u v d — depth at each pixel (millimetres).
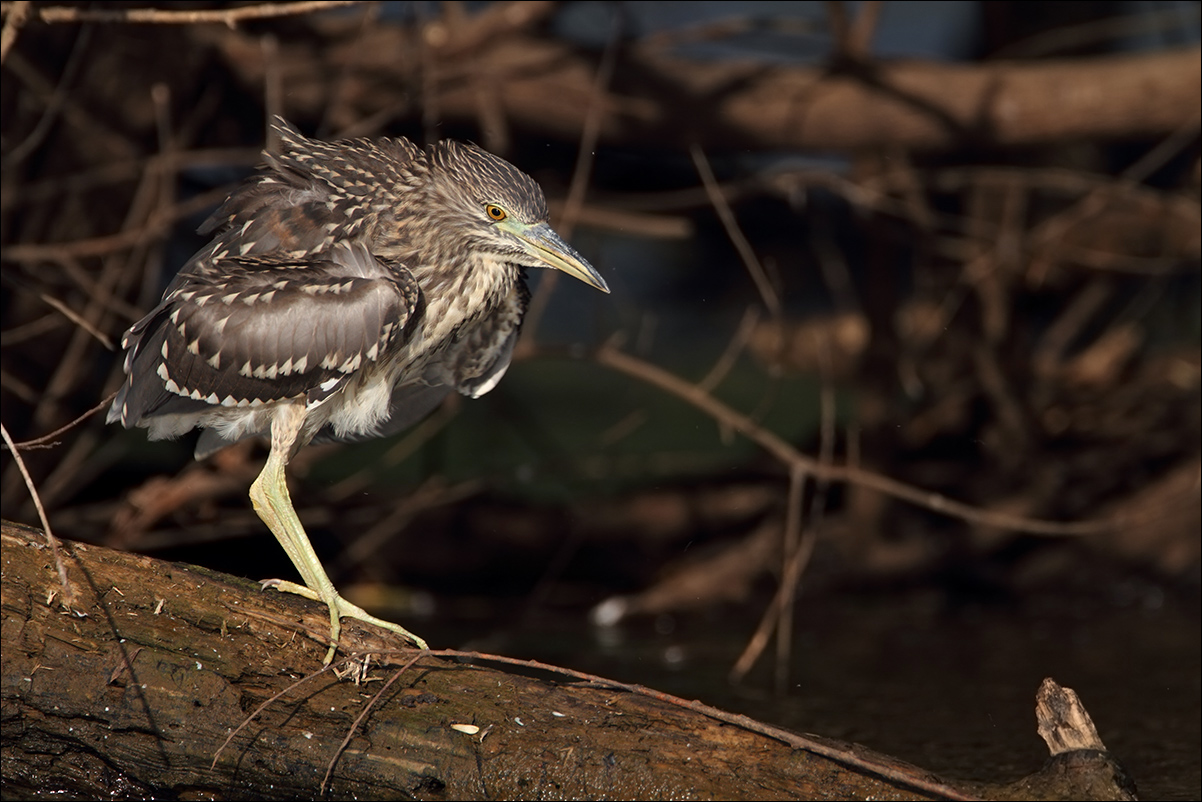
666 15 17375
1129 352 15508
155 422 7520
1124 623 11742
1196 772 7875
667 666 10508
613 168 15000
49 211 11023
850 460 11141
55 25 10773
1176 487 12844
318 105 12273
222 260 7273
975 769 7875
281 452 7320
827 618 12289
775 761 5875
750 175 13984
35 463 11102
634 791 5848
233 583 6363
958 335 14273
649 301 23453
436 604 12938
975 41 16250
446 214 7848
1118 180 12398
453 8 11984
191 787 6188
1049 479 13375
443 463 13836
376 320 7285
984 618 12195
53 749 6180
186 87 11609
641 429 17734
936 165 13742
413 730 6059
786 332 16969
